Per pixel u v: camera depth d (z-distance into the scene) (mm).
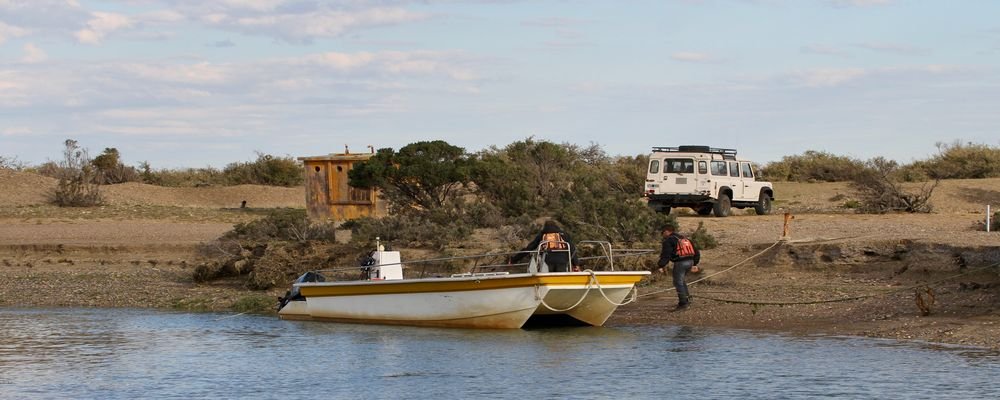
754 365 19109
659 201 43938
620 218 33781
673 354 20375
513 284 22375
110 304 30484
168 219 45781
